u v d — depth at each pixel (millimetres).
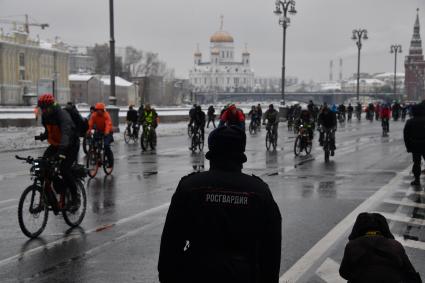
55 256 7625
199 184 3572
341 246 8133
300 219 10008
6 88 114375
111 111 34562
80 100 140000
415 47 192625
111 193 12828
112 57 34125
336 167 18266
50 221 9820
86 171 9586
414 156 14234
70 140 9195
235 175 3617
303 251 7875
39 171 8703
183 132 38312
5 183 14555
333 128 20781
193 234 3498
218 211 3475
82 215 9617
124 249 7980
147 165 18625
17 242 8375
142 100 128500
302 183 14516
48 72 130000
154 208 11031
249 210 3482
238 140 3693
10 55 115938
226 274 3373
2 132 35688
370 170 17453
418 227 9430
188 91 192750
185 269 3484
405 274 4125
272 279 3545
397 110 63344
